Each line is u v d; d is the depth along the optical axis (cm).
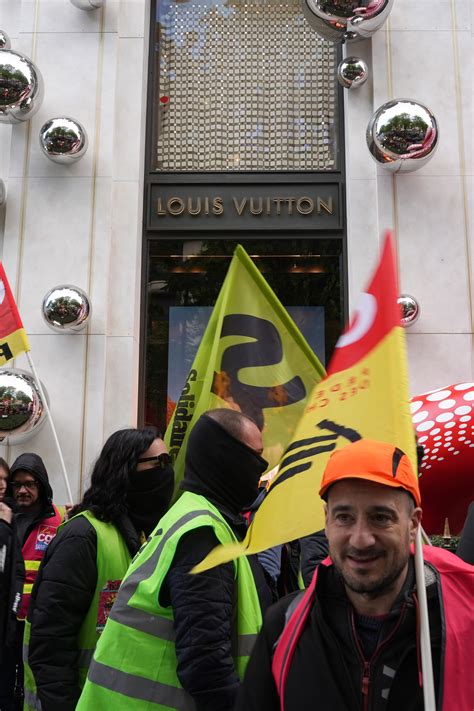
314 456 213
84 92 726
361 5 628
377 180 690
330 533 192
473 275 673
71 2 727
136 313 711
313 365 350
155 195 750
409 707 188
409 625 191
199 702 246
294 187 747
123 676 261
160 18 793
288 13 789
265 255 743
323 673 194
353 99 722
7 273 696
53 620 315
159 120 775
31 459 539
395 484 186
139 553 278
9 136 740
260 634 213
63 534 328
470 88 705
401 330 201
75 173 710
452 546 467
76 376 675
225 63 784
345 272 729
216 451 286
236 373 349
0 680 465
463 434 407
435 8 719
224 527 269
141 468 337
